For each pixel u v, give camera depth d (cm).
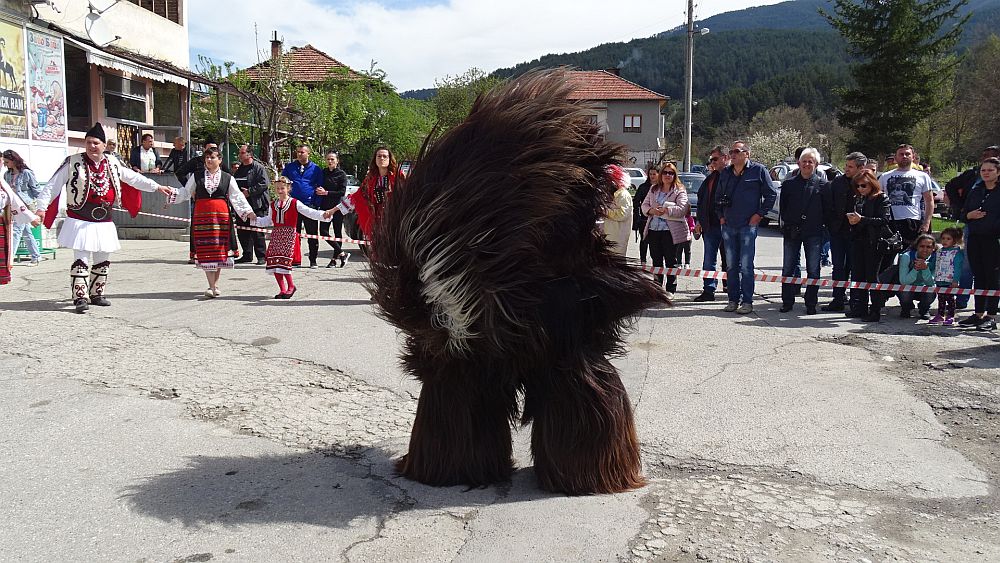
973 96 4716
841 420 516
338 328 769
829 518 370
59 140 1468
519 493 388
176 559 321
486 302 334
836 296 930
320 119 2756
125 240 1591
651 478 414
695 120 9594
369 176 947
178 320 796
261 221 945
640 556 327
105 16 1828
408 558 323
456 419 388
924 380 616
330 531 346
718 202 917
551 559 324
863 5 3625
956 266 848
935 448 469
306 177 1238
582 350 369
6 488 387
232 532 344
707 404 548
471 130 343
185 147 1695
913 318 888
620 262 379
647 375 623
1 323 758
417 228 338
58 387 556
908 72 3584
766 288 1124
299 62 4212
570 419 375
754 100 9438
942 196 1069
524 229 334
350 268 1238
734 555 330
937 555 334
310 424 492
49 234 1355
